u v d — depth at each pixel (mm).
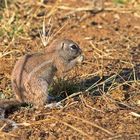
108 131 11492
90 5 19719
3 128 11750
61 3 19828
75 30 17766
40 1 19609
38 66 12633
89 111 12352
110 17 18891
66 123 11766
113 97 13031
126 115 12219
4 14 18266
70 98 12898
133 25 18250
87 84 13805
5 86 13711
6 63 15062
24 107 12609
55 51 12922
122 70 14633
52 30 17625
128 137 11312
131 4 19781
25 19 18219
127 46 16438
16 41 16562
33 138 11398
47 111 12398
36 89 12523
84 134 11406
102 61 15281
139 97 13102
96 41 16844
